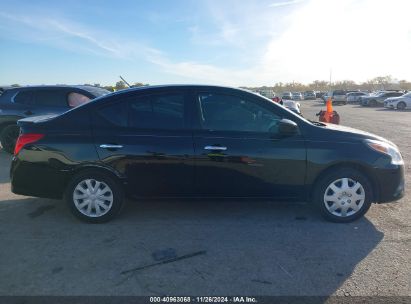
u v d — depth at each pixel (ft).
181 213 15.43
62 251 12.01
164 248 12.23
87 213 14.26
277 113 14.10
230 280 10.27
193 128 13.96
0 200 17.04
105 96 14.46
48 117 15.38
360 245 12.43
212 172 13.93
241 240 12.83
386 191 14.38
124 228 13.88
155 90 14.25
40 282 10.15
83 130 14.08
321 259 11.45
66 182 14.21
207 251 12.00
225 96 14.16
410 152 29.99
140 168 13.93
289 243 12.59
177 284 10.07
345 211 14.34
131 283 10.12
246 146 13.80
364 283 10.11
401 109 102.12
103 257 11.60
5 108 26.86
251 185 14.12
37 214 15.31
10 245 12.44
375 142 14.38
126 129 14.01
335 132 14.33
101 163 13.89
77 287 9.92
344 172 14.11
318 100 195.72
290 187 14.23
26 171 14.28
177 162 13.84
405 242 12.68
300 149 13.93
